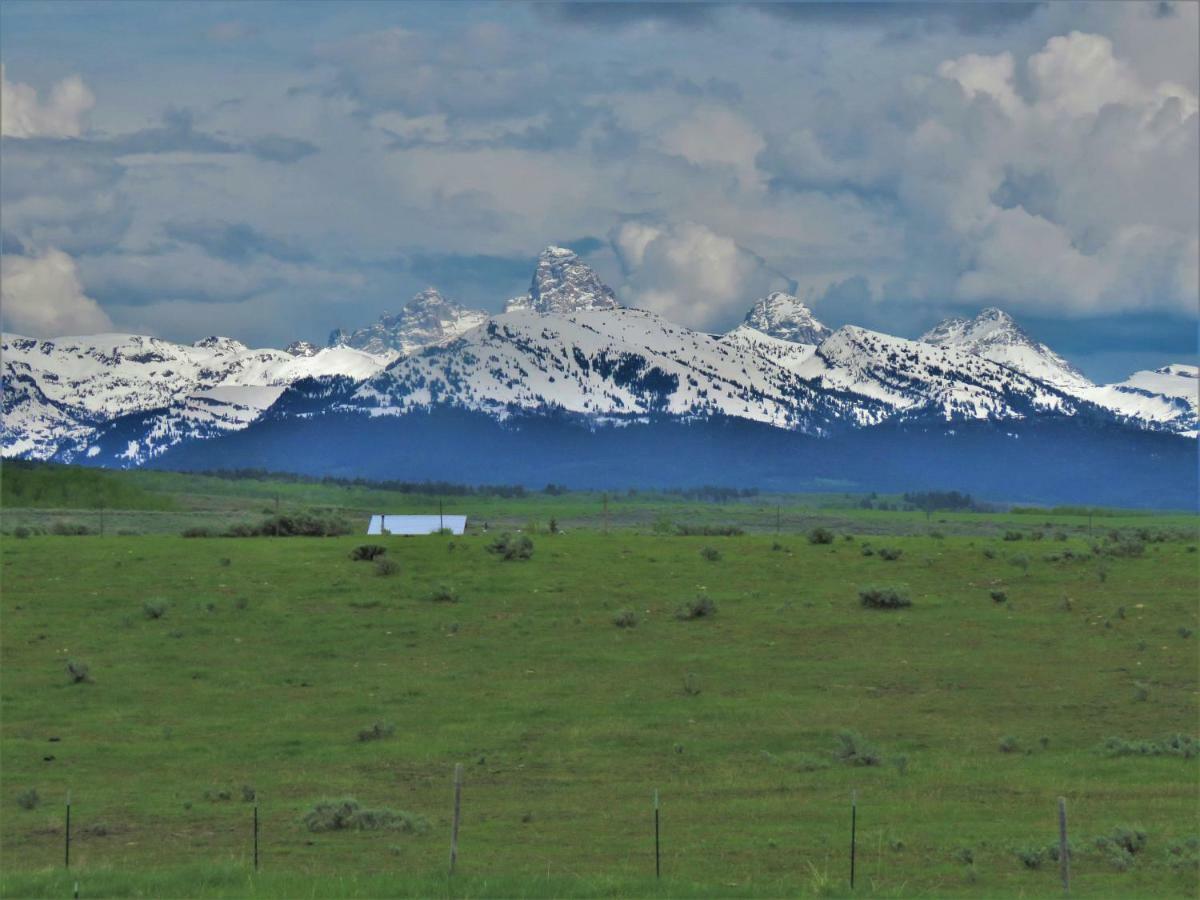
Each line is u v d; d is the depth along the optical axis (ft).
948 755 532.73
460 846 392.06
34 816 440.04
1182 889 344.08
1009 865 366.84
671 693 653.30
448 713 614.75
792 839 396.16
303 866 366.84
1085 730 578.25
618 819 429.38
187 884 328.08
